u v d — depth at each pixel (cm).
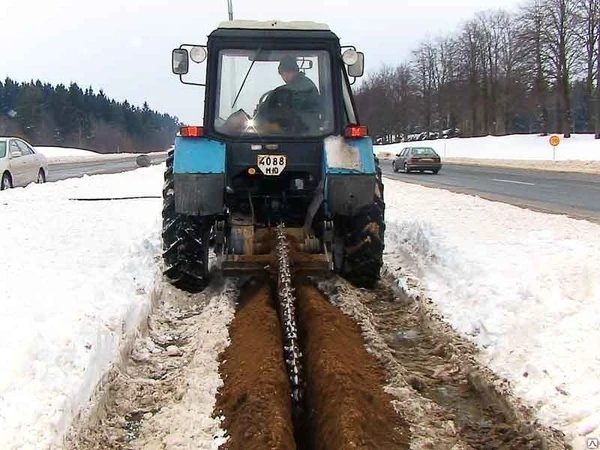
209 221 607
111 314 446
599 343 400
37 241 756
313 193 612
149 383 397
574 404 342
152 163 3616
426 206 1190
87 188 1560
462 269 612
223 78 604
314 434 337
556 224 921
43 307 449
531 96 5384
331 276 618
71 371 354
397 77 8831
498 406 370
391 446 320
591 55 4622
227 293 572
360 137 581
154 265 631
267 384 348
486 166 3462
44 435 296
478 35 6669
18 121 8812
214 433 325
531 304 476
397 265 709
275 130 603
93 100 10069
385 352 436
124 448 322
